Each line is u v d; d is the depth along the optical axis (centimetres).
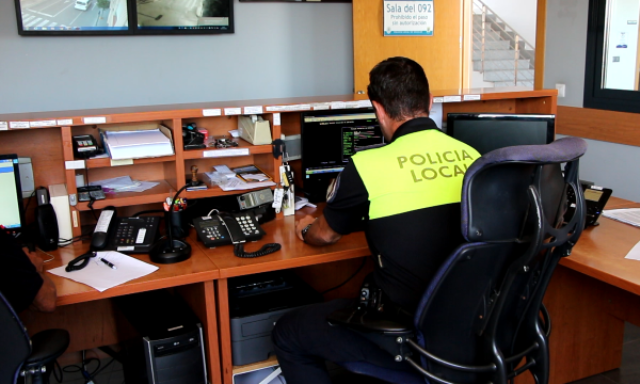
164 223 231
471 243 134
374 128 253
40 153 216
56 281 177
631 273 166
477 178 131
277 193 231
